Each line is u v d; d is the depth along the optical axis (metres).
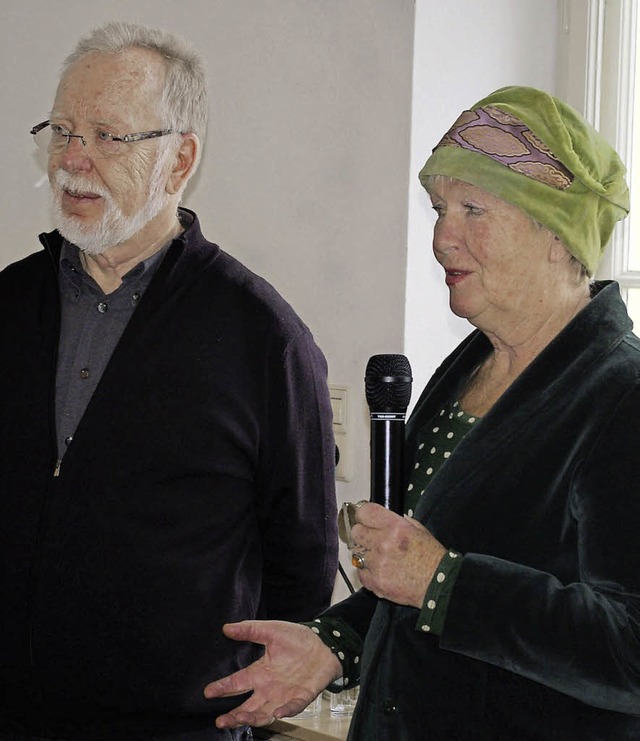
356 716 1.54
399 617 1.50
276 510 2.02
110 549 1.86
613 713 1.35
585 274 1.48
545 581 1.33
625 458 1.31
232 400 1.94
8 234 3.22
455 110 2.47
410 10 2.39
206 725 1.89
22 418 1.94
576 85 2.54
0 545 1.91
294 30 2.61
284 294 2.67
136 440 1.89
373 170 2.48
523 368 1.50
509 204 1.43
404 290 2.43
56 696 1.87
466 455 1.46
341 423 2.55
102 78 1.96
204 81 2.09
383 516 1.38
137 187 1.95
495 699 1.39
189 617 1.87
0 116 3.22
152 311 1.96
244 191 2.73
